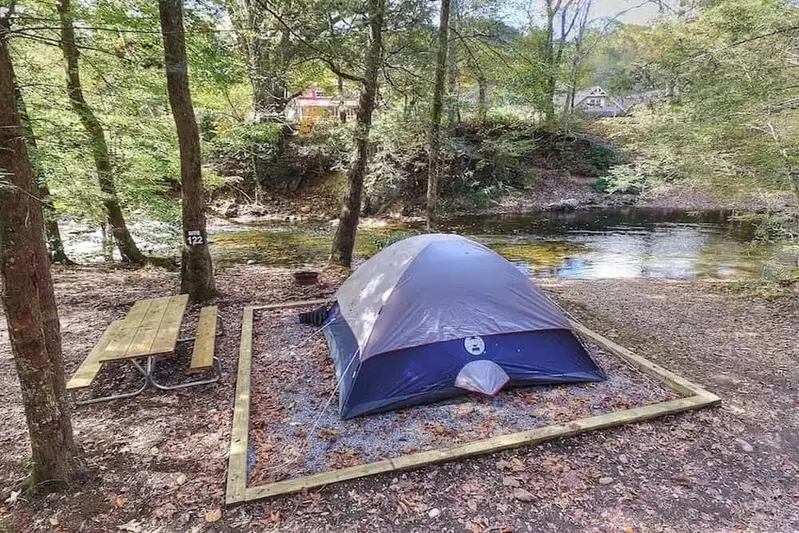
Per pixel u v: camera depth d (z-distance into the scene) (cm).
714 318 624
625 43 2230
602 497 271
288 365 447
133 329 406
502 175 1858
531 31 1873
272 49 800
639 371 439
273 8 629
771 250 1102
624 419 343
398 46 786
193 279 621
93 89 803
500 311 406
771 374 442
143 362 443
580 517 256
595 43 2197
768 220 754
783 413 368
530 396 390
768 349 508
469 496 271
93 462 298
